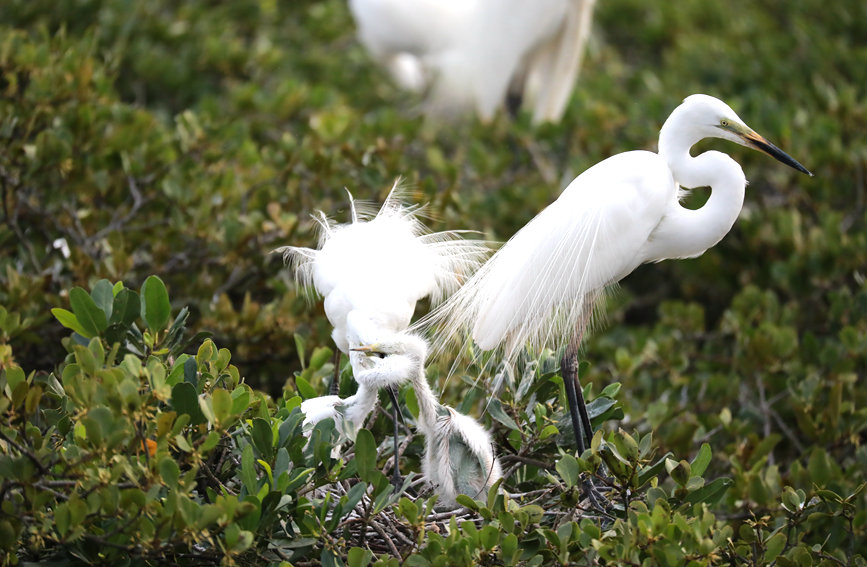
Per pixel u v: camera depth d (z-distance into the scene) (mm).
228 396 6047
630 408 9898
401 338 7625
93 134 11578
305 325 10242
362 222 9648
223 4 19922
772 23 22547
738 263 14227
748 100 16469
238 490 6883
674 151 8414
